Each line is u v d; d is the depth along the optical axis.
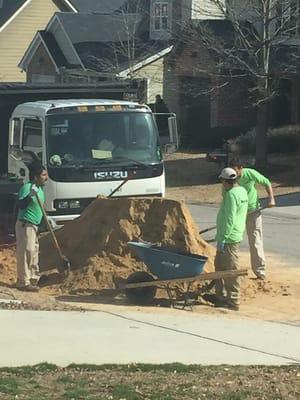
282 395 6.34
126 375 6.79
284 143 28.89
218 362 7.45
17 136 14.32
